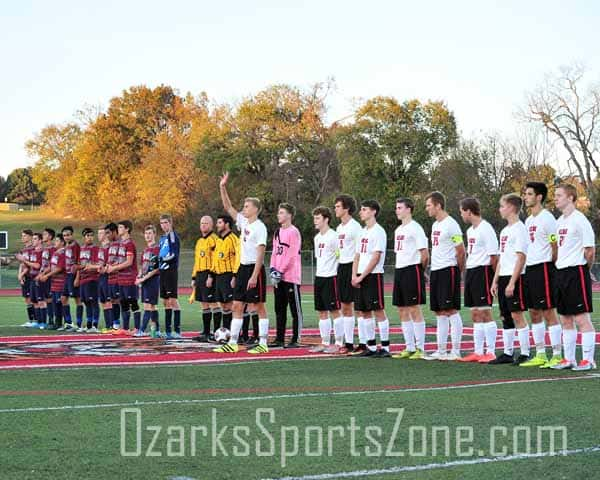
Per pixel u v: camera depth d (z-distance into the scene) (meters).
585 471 5.58
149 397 8.35
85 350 13.28
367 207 12.45
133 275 16.81
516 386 9.25
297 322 14.16
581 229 10.61
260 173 61.59
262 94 59.94
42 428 6.76
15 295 36.81
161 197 71.19
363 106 55.19
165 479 5.31
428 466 5.69
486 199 52.41
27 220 96.50
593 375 10.23
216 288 14.91
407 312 12.41
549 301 11.09
